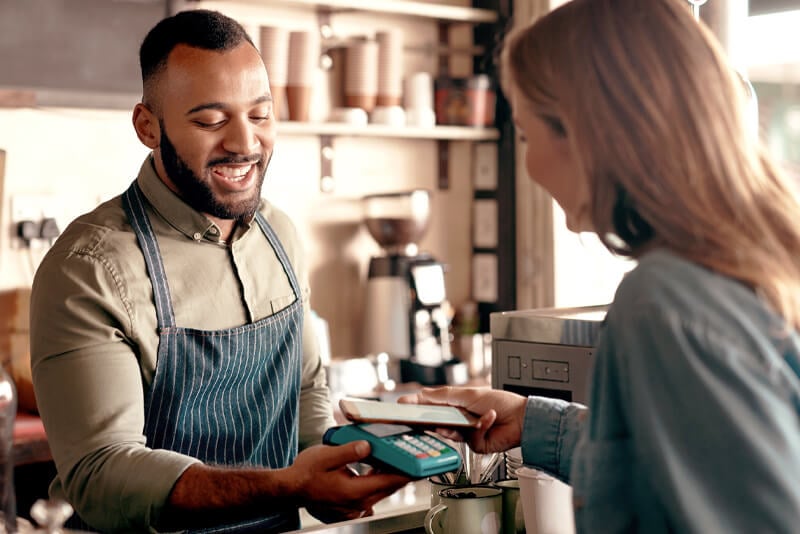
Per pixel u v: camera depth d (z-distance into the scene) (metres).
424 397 1.37
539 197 3.47
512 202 3.58
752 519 0.73
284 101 3.14
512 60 0.98
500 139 3.60
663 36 0.88
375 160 3.51
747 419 0.75
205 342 1.58
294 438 1.77
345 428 1.26
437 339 3.33
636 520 0.81
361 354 3.47
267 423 1.70
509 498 1.24
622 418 0.83
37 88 2.76
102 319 1.48
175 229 1.61
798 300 0.83
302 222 3.35
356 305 3.47
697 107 0.86
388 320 3.27
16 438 2.39
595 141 0.89
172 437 1.58
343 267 3.44
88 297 1.47
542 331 1.52
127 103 2.91
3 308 2.81
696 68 0.87
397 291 3.28
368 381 3.13
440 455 1.17
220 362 1.60
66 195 2.94
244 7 3.15
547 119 0.95
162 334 1.54
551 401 1.23
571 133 0.91
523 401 1.28
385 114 3.29
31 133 2.88
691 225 0.84
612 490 0.81
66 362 1.44
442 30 3.63
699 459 0.75
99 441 1.41
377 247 3.52
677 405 0.77
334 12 3.34
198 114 1.53
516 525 1.24
